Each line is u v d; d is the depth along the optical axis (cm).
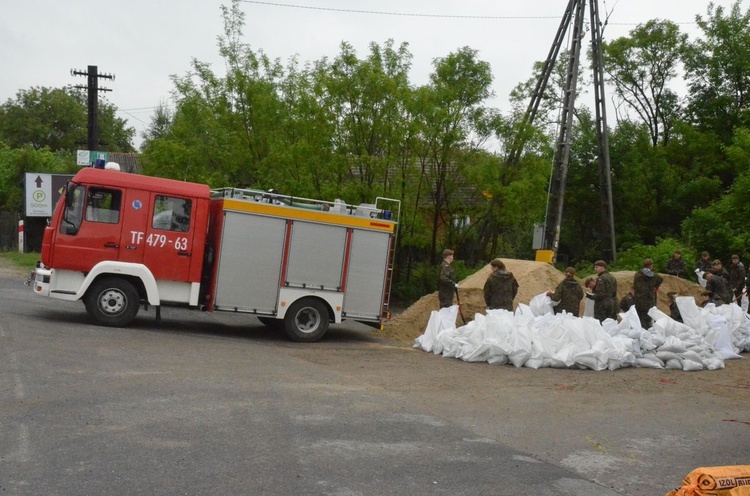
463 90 2419
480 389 1002
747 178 2869
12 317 1309
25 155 4253
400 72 2383
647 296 1588
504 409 882
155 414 728
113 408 739
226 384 898
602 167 2980
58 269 1294
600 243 3847
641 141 3944
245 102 2467
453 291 1462
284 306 1412
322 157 2334
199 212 1359
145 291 1345
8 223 3612
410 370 1134
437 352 1330
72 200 1298
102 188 1309
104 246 1305
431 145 2345
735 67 3872
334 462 617
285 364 1102
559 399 962
